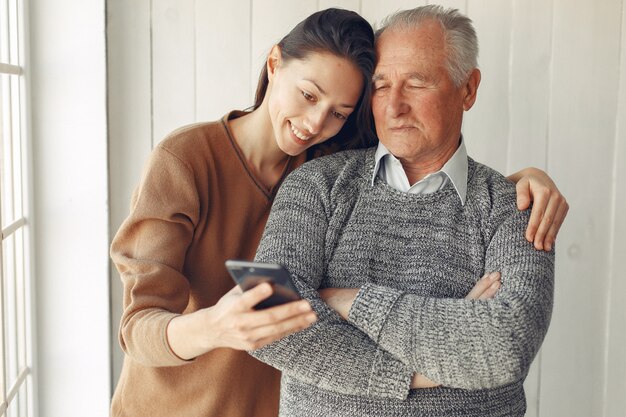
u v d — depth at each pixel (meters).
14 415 2.04
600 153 2.24
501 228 1.44
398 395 1.32
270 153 1.64
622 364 2.32
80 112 2.14
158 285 1.43
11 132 2.03
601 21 2.20
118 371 2.25
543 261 1.41
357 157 1.55
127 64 2.18
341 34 1.46
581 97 2.22
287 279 1.03
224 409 1.62
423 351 1.28
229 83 2.20
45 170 2.15
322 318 1.34
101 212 2.18
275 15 2.18
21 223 2.07
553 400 2.34
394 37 1.47
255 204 1.64
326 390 1.39
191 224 1.53
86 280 2.20
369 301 1.32
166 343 1.28
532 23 2.19
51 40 2.12
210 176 1.58
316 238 1.44
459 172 1.50
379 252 1.45
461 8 2.19
